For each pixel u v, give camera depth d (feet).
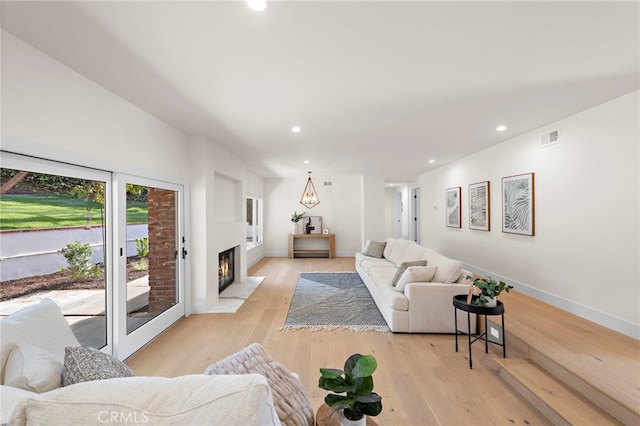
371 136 13.00
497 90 8.26
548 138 11.59
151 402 2.23
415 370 8.12
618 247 9.12
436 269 11.13
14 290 6.02
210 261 13.08
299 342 9.85
